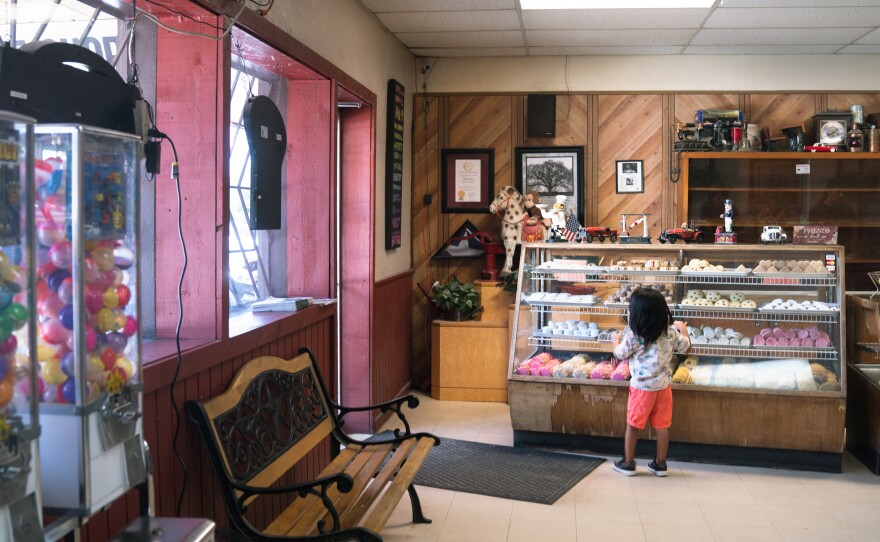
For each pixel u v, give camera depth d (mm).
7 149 1434
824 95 6848
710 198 6770
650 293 4500
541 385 5027
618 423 4977
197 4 2834
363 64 5336
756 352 4887
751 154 6590
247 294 4230
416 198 7164
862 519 4008
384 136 5984
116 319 1808
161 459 2588
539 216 6785
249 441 3020
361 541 2648
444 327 6574
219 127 3006
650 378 4559
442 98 7117
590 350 5191
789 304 4852
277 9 3678
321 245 4469
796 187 6672
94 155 1722
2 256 1427
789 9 5352
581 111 7008
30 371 1502
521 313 5285
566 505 4195
